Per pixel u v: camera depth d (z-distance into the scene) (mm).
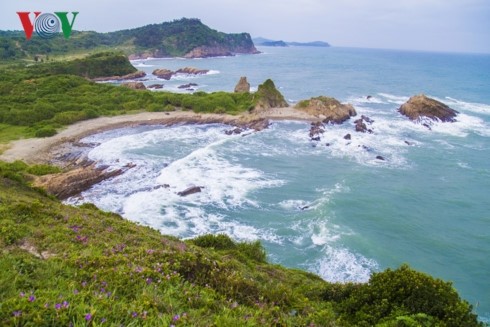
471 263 25828
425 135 60719
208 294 7184
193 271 8641
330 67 190500
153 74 140875
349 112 71500
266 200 34562
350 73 159250
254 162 45875
